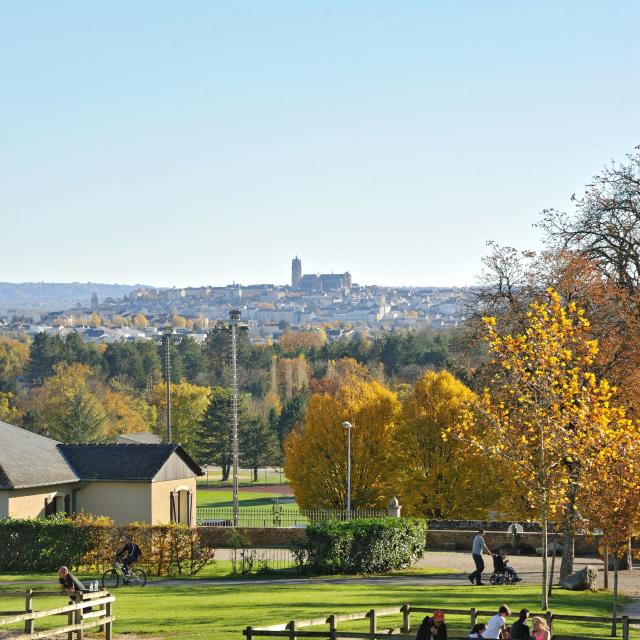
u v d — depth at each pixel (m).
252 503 127.06
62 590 34.50
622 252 61.50
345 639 29.62
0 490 64.88
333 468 86.25
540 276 59.81
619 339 51.81
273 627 29.88
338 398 92.25
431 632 27.55
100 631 32.94
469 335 64.25
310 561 55.22
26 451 70.31
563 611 39.00
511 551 65.88
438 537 68.25
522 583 51.84
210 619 35.69
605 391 38.31
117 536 57.12
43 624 35.72
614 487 38.25
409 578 53.47
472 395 79.62
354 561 55.31
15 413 171.75
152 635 32.38
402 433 81.00
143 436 126.38
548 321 40.53
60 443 76.00
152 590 47.09
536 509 46.38
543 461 38.50
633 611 40.88
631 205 62.34
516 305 59.50
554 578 54.19
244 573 55.47
